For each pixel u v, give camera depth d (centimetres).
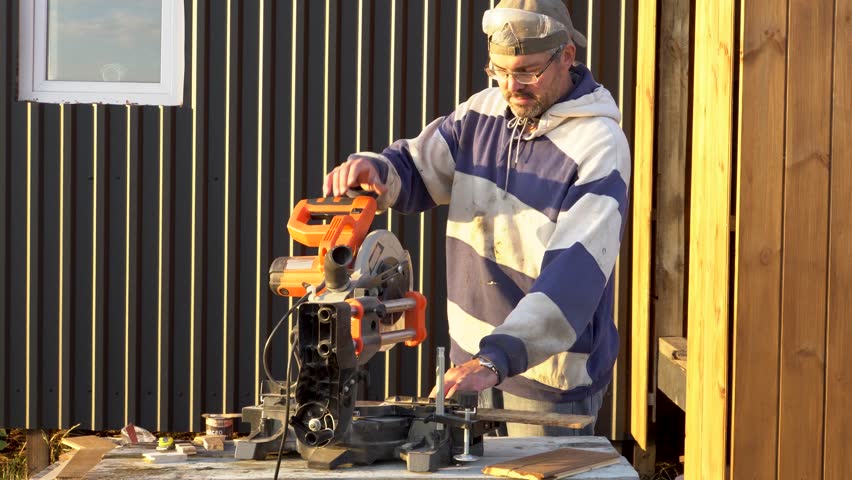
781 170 268
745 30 266
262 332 464
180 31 461
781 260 269
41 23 463
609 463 215
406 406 223
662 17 431
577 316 235
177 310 464
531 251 273
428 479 201
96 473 203
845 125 266
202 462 213
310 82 456
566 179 265
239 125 458
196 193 459
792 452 269
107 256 462
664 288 434
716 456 288
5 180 459
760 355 269
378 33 453
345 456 209
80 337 464
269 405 222
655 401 435
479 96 296
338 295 211
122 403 466
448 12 451
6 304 462
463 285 287
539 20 258
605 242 247
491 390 286
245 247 462
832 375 268
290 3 454
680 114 432
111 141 459
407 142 300
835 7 265
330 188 275
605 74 449
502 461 215
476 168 286
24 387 465
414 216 457
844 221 266
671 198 433
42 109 458
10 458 514
